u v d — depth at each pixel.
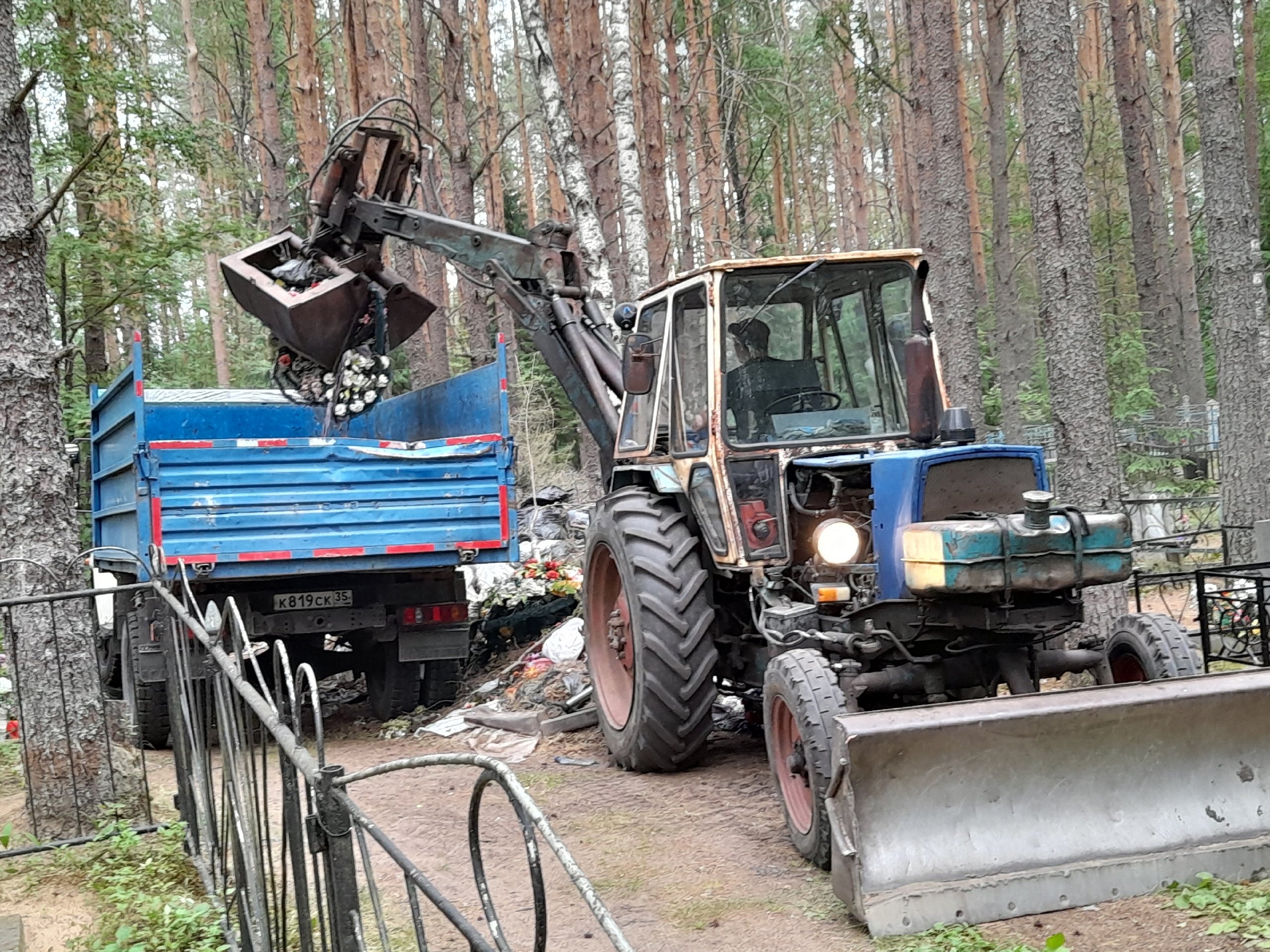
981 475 4.88
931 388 5.62
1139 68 24.61
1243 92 25.92
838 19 21.80
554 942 4.06
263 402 9.50
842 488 5.32
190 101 25.34
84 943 4.07
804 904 4.23
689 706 5.92
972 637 4.91
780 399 5.81
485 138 23.16
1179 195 23.22
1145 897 4.01
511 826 5.46
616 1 11.91
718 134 23.72
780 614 5.15
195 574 6.74
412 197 8.10
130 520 7.40
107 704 5.61
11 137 5.43
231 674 3.36
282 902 3.10
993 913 3.90
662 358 6.39
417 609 7.82
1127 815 4.13
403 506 7.22
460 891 4.64
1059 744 4.08
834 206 39.97
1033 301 30.11
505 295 7.79
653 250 17.11
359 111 18.44
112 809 5.45
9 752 7.21
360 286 7.64
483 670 8.99
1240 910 3.75
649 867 4.75
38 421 5.45
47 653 5.38
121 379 7.40
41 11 13.27
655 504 6.37
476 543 7.39
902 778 3.97
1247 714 4.21
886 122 35.34
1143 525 12.69
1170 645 4.86
